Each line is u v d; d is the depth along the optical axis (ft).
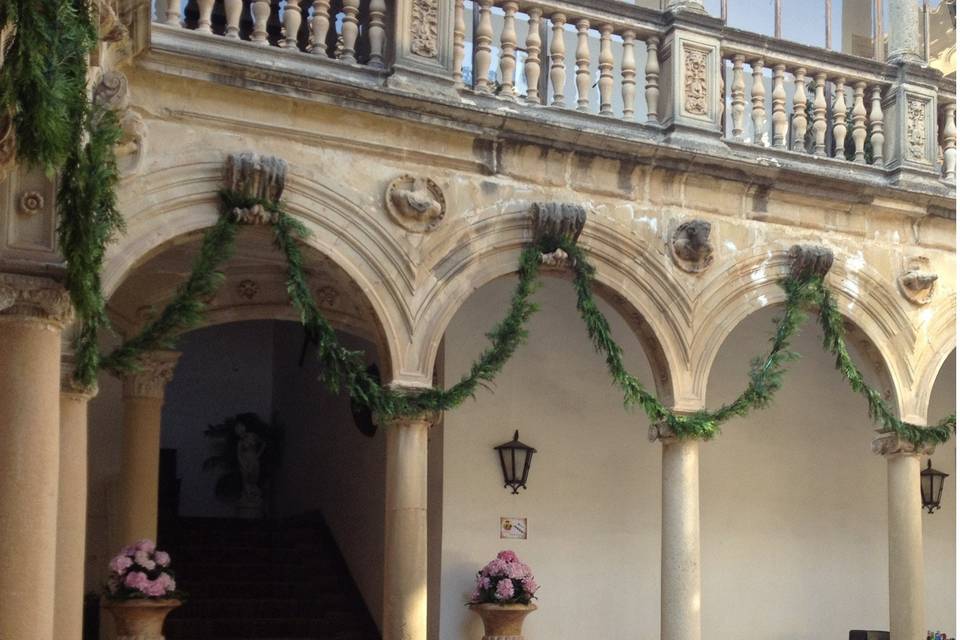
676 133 43.78
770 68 47.19
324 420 60.90
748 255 44.96
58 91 22.06
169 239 36.17
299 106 38.24
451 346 48.32
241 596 53.62
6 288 25.48
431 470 49.32
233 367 71.20
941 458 57.57
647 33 44.68
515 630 44.98
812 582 54.08
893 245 47.85
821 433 55.26
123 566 41.01
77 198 24.68
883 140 48.52
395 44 39.88
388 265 39.17
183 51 36.32
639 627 50.62
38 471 25.72
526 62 42.83
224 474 69.05
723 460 53.36
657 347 43.42
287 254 37.11
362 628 52.19
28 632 25.26
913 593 46.09
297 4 39.27
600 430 51.11
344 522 57.06
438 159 40.34
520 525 49.16
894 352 47.50
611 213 42.78
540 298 50.65
